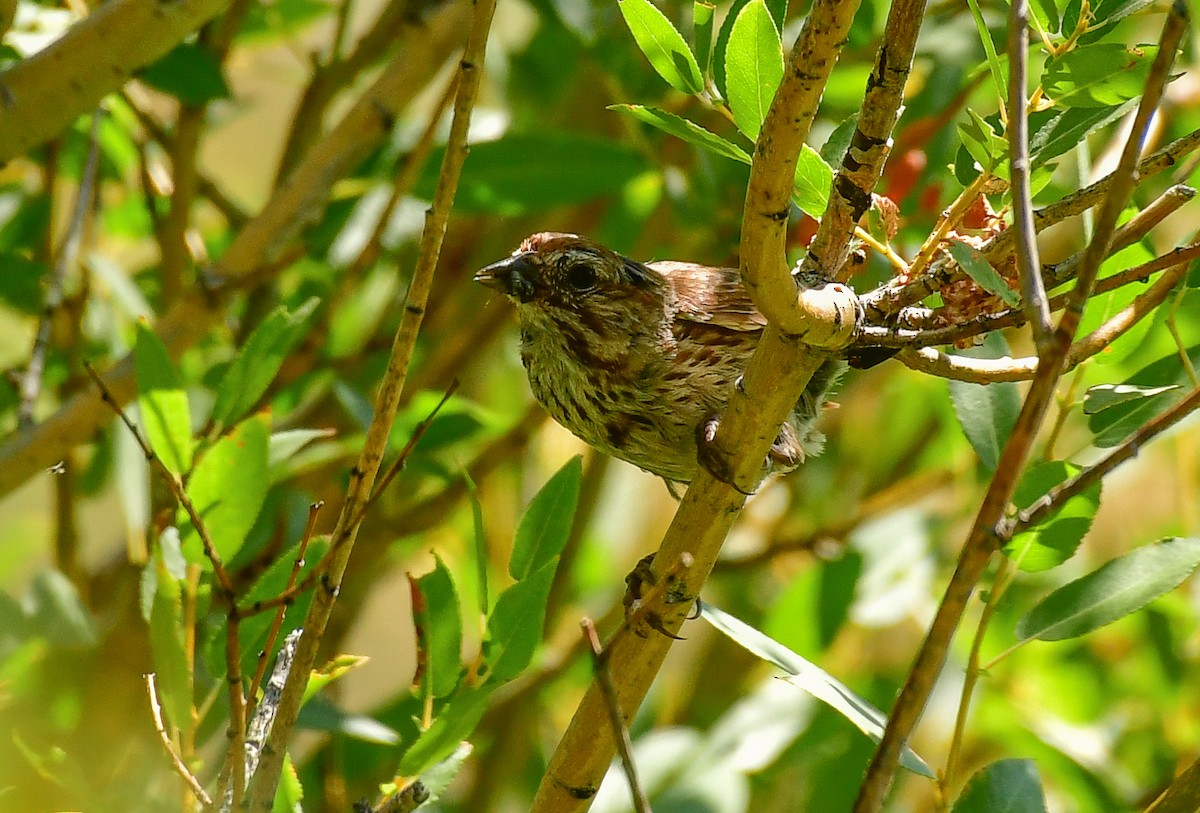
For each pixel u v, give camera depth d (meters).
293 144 11.00
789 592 10.80
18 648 8.18
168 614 6.30
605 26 11.25
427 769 6.08
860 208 5.91
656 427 8.52
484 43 5.32
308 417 11.48
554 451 13.80
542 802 6.69
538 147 10.62
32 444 8.63
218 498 6.52
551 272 8.46
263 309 11.03
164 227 10.56
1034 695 11.33
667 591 6.43
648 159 10.74
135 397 8.81
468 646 11.90
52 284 9.28
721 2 10.52
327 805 9.88
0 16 7.88
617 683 6.58
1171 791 6.31
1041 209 6.05
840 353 6.02
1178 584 6.86
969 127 6.12
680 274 8.64
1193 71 11.25
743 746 10.38
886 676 11.06
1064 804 11.92
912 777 12.02
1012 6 4.87
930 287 5.93
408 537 11.74
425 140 8.42
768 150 5.02
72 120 7.87
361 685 15.59
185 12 7.74
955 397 7.66
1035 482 6.98
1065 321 4.56
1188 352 7.31
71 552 10.67
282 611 5.53
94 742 8.63
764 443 6.11
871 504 12.26
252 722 6.14
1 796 6.56
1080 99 5.94
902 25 5.53
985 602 6.95
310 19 11.32
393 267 12.55
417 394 10.48
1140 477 13.17
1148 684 11.14
